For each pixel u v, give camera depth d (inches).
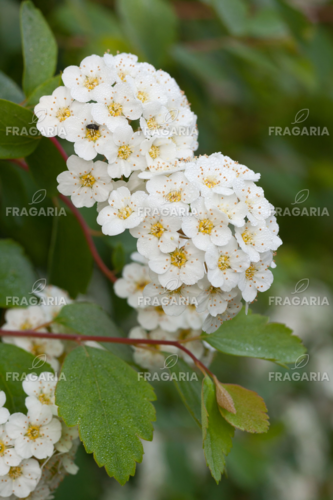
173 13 14.0
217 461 10.0
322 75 15.7
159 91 10.5
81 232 11.6
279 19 15.3
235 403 10.3
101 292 15.1
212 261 10.0
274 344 10.7
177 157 10.4
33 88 11.0
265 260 10.3
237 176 10.3
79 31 14.4
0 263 11.5
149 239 10.1
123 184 10.4
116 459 9.9
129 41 14.1
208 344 10.9
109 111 10.2
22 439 10.2
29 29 11.1
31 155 10.9
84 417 10.0
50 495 10.8
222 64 16.1
